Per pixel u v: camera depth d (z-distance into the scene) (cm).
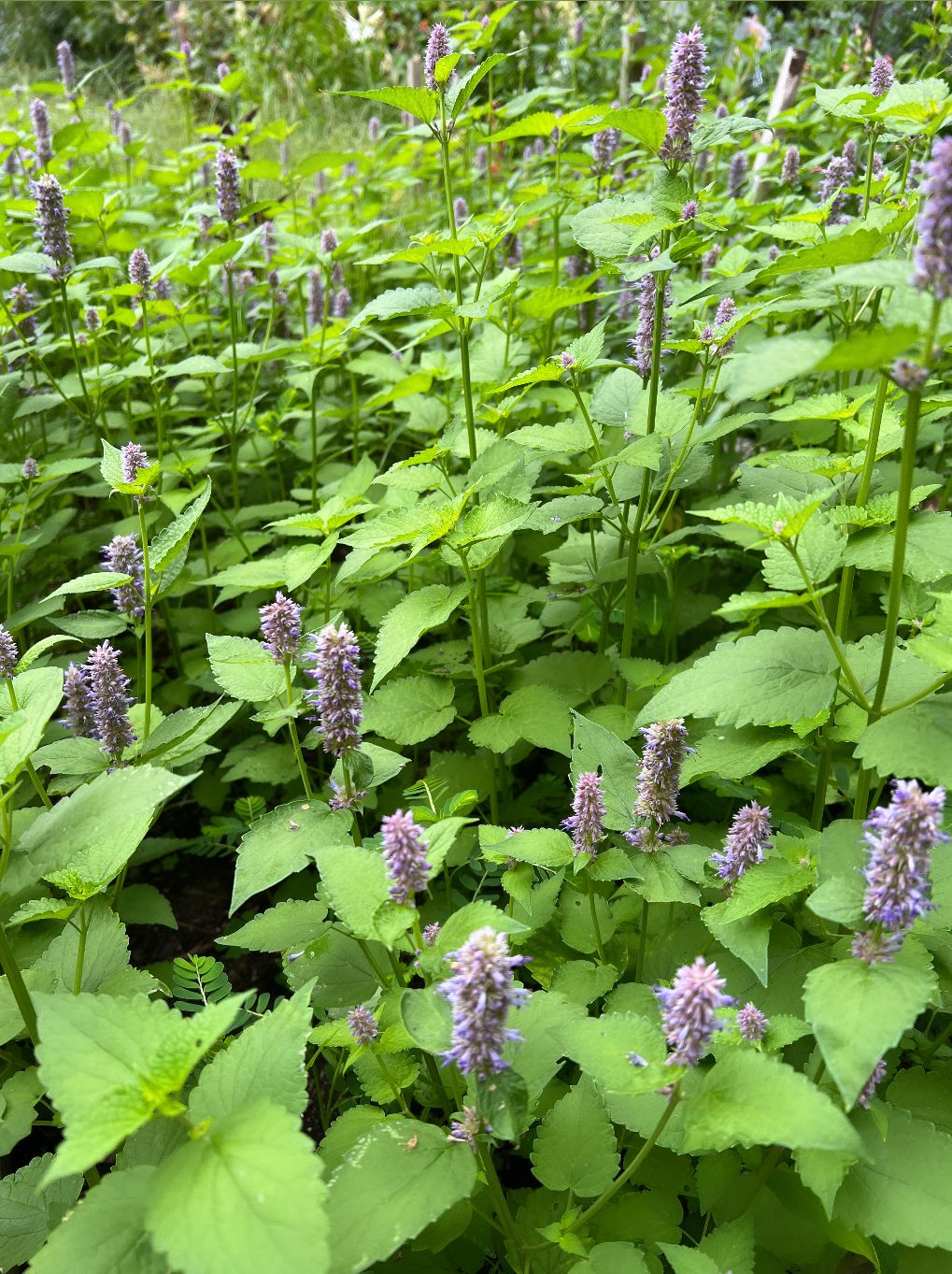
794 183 104
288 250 126
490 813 75
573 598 86
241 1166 32
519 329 105
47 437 117
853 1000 36
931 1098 48
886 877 36
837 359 32
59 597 80
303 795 86
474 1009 35
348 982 55
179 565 65
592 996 51
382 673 59
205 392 124
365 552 67
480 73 65
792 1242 46
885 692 46
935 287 33
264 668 57
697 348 66
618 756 53
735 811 74
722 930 46
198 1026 34
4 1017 53
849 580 56
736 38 174
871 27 157
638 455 67
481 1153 42
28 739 41
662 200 64
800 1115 34
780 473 68
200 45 271
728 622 85
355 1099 59
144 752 58
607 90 192
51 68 288
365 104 239
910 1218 39
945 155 31
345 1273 35
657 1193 47
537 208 101
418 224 145
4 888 39
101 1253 34
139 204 145
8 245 110
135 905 68
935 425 85
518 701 68
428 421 100
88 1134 32
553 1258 45
